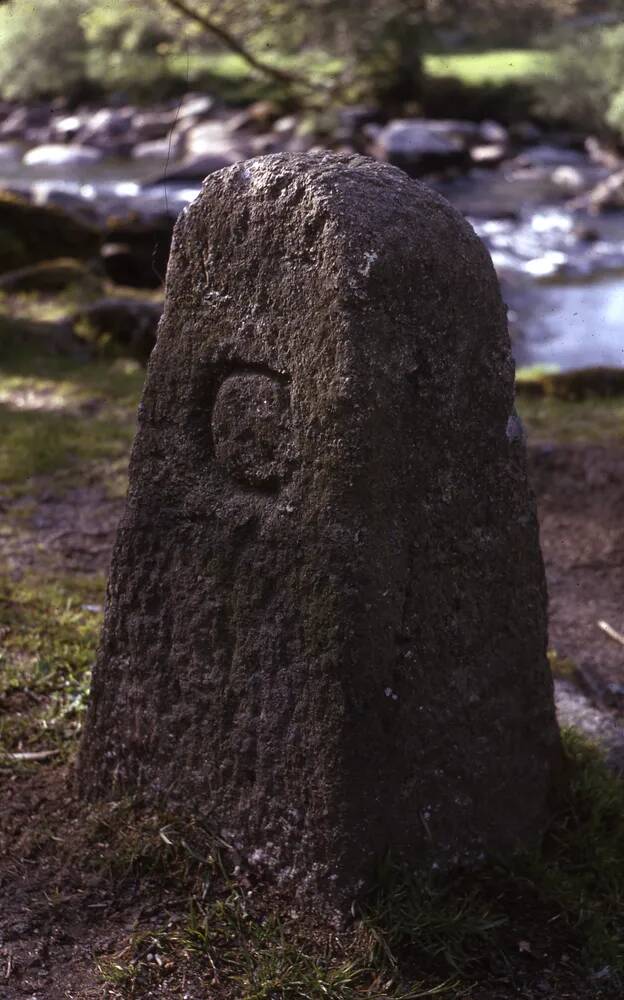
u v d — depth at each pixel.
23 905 2.66
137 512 2.78
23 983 2.46
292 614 2.53
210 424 2.66
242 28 10.93
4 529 5.04
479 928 2.55
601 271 12.21
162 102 20.20
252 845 2.69
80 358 7.69
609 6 14.18
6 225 9.63
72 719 3.42
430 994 2.41
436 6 12.72
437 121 18.16
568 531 5.48
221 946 2.55
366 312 2.35
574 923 2.63
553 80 17.20
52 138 19.69
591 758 3.24
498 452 2.62
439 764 2.63
